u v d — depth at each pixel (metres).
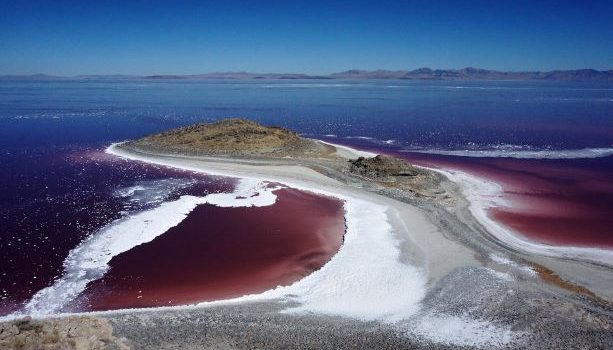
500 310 28.88
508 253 38.66
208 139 84.81
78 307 30.41
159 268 36.28
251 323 26.89
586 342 25.20
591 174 67.56
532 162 76.31
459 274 34.34
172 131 91.88
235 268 36.62
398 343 25.06
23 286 33.09
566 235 43.50
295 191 57.88
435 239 41.59
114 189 58.62
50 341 21.64
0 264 36.41
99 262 37.09
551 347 24.80
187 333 25.25
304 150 81.88
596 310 29.08
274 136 86.62
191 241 41.81
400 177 62.22
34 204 51.81
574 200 54.72
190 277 34.94
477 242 41.00
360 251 39.19
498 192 57.78
